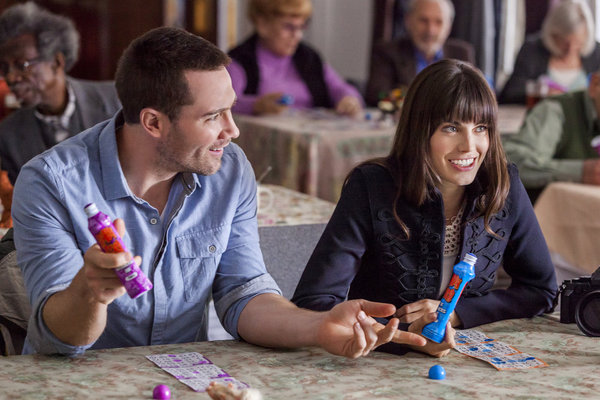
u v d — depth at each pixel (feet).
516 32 24.12
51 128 10.84
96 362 5.25
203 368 5.15
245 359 5.41
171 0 24.88
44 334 5.24
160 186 6.07
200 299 6.31
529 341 5.90
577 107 12.96
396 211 6.58
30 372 5.04
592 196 11.53
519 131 13.03
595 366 5.33
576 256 11.78
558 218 12.05
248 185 6.48
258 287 6.23
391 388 4.86
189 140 5.57
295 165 13.60
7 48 10.37
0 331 6.00
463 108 6.23
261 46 17.28
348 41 27.81
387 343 5.57
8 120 10.80
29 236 5.67
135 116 5.63
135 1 24.38
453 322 6.31
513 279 7.10
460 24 23.85
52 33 10.45
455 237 6.75
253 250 6.48
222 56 5.56
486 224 6.66
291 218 9.23
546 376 5.11
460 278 5.43
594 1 21.29
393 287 6.72
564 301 6.34
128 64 5.57
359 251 6.63
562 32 18.40
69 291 5.03
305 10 16.92
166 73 5.42
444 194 6.65
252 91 16.99
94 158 5.90
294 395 4.73
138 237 6.01
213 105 5.50
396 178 6.60
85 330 5.12
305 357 5.47
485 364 5.36
